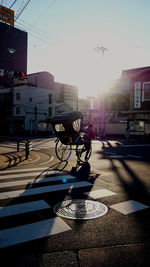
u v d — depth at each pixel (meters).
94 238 2.67
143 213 3.51
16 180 5.66
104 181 5.70
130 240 2.63
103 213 3.48
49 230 2.86
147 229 2.94
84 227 2.97
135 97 30.17
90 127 9.35
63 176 6.23
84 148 9.27
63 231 2.84
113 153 12.24
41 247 2.44
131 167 7.88
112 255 2.31
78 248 2.44
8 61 67.56
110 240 2.62
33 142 20.98
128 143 19.70
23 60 71.69
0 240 2.58
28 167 7.76
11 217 3.26
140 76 29.77
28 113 39.66
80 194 4.48
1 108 43.47
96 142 21.00
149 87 28.78
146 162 9.02
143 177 6.27
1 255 2.28
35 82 47.16
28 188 4.88
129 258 2.27
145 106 29.17
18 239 2.61
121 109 33.91
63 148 9.38
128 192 4.71
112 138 29.12
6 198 4.15
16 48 69.56
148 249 2.45
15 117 40.97
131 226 3.02
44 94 43.16
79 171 7.05
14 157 10.45
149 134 28.20
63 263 2.16
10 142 21.05
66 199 4.14
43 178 5.93
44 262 2.17
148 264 2.17
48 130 43.75
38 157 10.69
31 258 2.24
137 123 29.72
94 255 2.31
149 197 4.37
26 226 2.96
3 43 66.19
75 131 8.56
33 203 3.88
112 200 4.14
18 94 40.69
